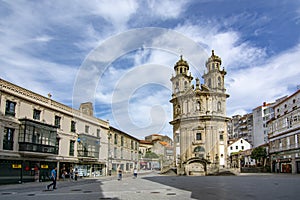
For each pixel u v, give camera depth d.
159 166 43.97
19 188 18.08
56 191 15.59
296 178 26.88
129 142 44.59
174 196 12.48
